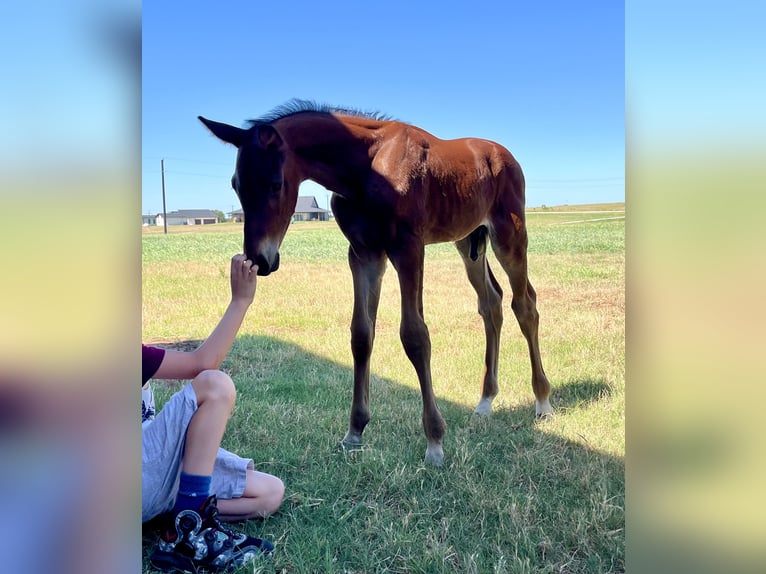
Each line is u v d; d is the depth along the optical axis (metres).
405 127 2.91
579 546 2.05
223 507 2.18
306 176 2.71
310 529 2.19
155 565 1.92
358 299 2.94
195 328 5.90
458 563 1.97
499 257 3.47
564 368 4.34
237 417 3.33
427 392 2.75
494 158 3.41
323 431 3.16
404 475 2.59
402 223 2.74
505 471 2.61
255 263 2.45
